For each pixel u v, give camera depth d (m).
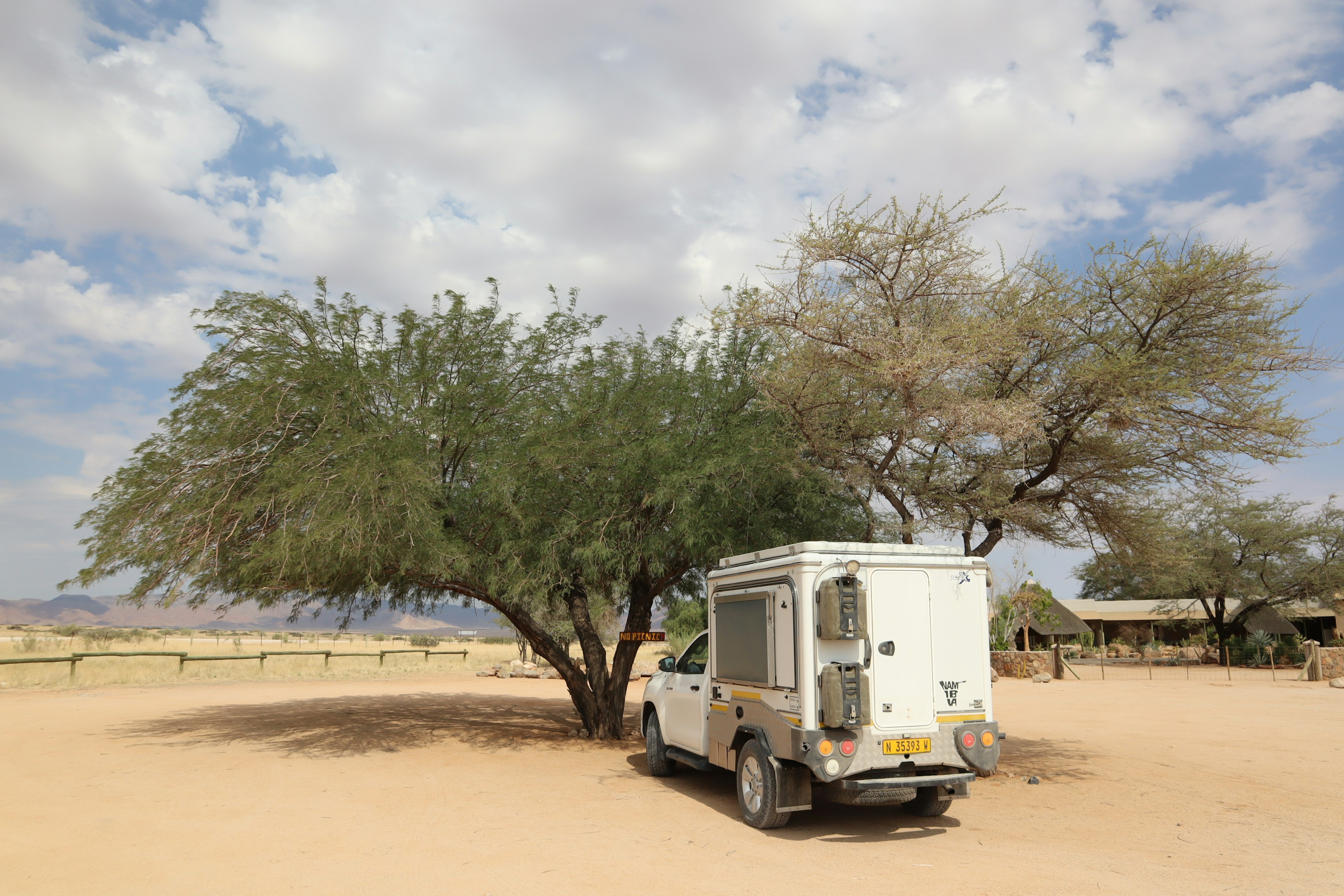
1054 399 11.49
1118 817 8.90
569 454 12.71
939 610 8.12
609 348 14.28
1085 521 12.56
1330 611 50.78
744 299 11.48
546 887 6.08
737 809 9.15
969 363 10.38
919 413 10.77
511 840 7.52
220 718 17.17
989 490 11.45
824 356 11.02
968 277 11.25
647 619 15.77
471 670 35.06
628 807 9.12
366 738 14.60
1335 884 6.35
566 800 9.49
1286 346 10.26
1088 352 11.52
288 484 11.47
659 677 11.65
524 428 13.59
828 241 11.07
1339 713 20.56
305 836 7.59
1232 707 22.27
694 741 10.22
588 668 15.52
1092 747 14.53
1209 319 10.94
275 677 29.38
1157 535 12.26
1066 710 21.34
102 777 10.60
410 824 8.15
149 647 44.06
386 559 11.97
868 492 12.16
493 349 14.22
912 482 11.83
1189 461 11.27
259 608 14.22
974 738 7.94
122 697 21.34
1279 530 41.97
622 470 12.77
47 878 6.27
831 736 7.54
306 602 14.57
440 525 12.50
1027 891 6.10
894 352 10.65
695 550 12.84
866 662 7.77
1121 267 10.97
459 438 13.33
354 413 12.51
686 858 6.98
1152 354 11.03
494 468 12.70
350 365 13.03
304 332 13.16
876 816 8.81
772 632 8.24
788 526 13.30
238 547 12.35
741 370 13.80
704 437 13.25
